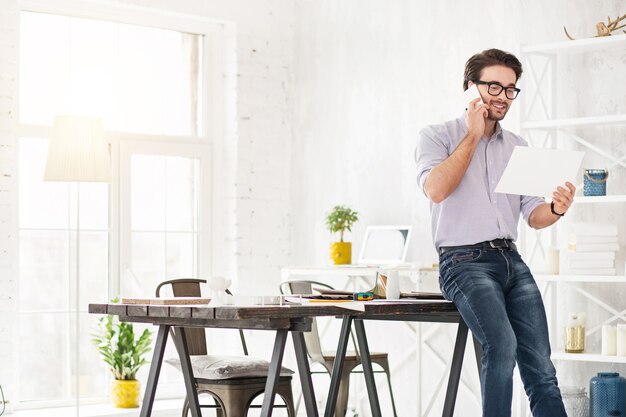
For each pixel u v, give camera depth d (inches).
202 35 278.8
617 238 185.2
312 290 198.4
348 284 249.0
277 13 281.7
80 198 254.8
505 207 139.4
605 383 181.2
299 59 280.7
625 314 187.5
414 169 239.6
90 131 213.9
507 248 136.4
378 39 252.8
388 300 145.2
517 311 135.6
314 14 275.7
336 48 267.1
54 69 252.7
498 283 134.0
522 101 196.1
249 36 277.4
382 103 250.8
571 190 134.1
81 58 256.8
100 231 257.6
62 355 249.8
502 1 218.1
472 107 134.3
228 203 275.7
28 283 245.8
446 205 137.6
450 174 132.3
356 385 253.3
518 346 136.2
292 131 281.9
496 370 127.4
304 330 127.7
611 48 195.0
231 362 167.2
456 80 229.3
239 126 274.2
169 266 268.4
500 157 141.4
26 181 246.8
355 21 261.0
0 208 233.6
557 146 202.4
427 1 237.8
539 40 209.6
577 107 200.7
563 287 201.0
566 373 199.3
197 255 273.9
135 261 262.5
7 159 235.5
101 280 257.1
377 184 251.3
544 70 199.5
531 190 133.2
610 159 191.5
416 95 240.5
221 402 165.2
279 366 127.0
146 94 267.6
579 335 186.5
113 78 261.9
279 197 280.8
